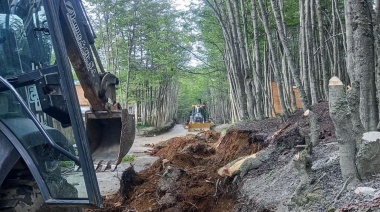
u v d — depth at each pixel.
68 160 2.70
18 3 2.95
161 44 19.00
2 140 2.62
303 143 5.21
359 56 3.79
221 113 29.72
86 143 2.62
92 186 2.56
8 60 2.84
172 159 6.88
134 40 21.50
